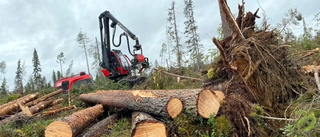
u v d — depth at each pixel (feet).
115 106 16.03
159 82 25.07
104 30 31.96
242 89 12.19
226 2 13.12
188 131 10.87
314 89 12.06
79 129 12.94
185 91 12.38
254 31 14.16
